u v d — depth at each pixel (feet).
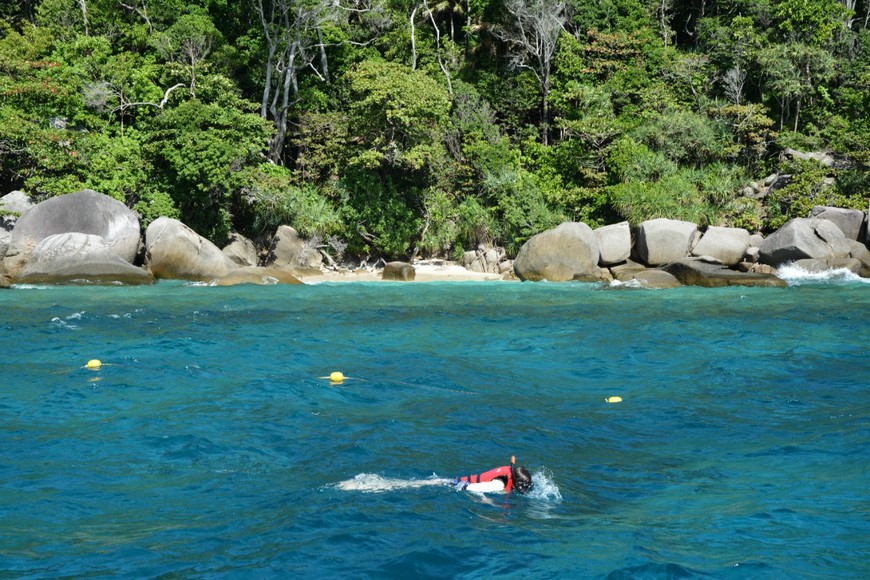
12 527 25.75
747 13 152.87
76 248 100.01
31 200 110.42
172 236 106.01
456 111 139.13
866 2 159.74
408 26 150.82
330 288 99.86
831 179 126.93
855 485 29.40
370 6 147.02
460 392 45.21
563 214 126.21
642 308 79.41
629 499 28.45
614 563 22.79
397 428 37.37
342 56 145.89
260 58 142.31
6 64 118.93
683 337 62.64
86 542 24.53
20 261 101.65
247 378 47.44
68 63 128.36
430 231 128.06
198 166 114.01
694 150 133.59
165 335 61.77
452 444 35.06
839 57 145.18
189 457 33.01
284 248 121.19
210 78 123.85
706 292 93.30
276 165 131.54
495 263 123.95
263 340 60.44
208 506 27.58
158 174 118.62
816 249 108.17
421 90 124.98
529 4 146.41
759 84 144.05
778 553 23.48
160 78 128.36
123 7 141.08
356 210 126.31
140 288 96.53
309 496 28.43
